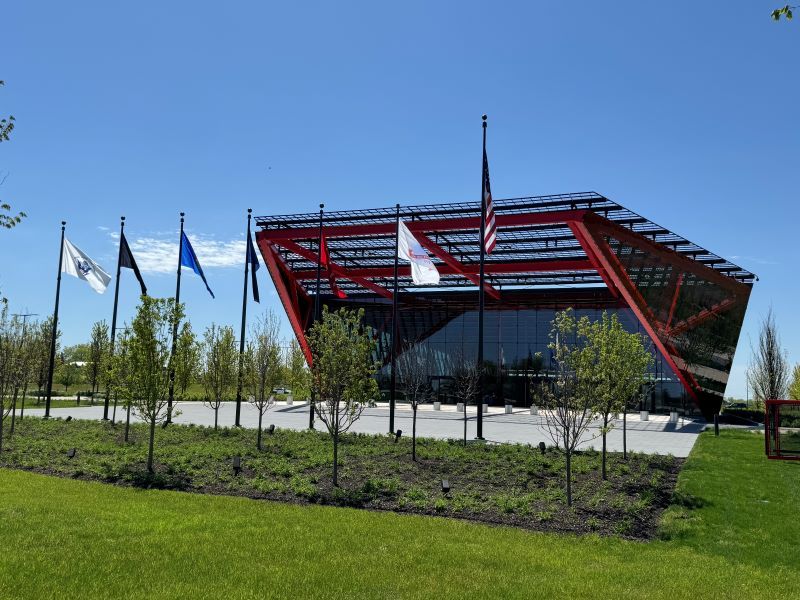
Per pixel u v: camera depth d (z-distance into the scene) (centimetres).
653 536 1061
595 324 1553
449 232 3769
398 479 1476
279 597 699
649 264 3581
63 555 827
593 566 862
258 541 932
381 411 4441
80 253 3175
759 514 1189
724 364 4119
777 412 2002
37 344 3700
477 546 939
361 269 4897
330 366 1534
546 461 1731
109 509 1121
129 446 1994
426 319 5778
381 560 852
